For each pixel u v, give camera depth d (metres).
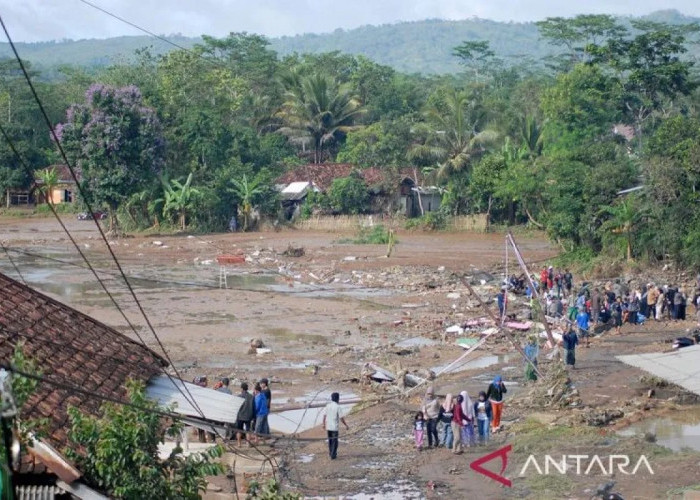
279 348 42.19
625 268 62.38
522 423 30.09
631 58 92.00
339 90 125.38
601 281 58.97
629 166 65.81
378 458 26.73
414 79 183.38
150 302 54.41
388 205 104.44
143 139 90.19
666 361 30.42
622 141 95.75
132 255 78.06
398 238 92.00
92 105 89.81
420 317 50.06
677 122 63.28
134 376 21.17
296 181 105.12
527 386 35.06
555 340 42.41
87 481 14.91
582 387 34.88
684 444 27.58
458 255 76.56
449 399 27.73
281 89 132.75
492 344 43.00
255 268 70.25
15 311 20.75
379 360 39.66
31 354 18.75
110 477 14.77
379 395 33.94
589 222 65.25
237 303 54.53
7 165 121.12
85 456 15.19
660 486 23.66
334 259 74.12
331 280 64.06
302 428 29.86
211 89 113.69
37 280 62.50
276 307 53.41
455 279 62.44
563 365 34.69
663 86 90.88
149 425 15.30
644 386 34.88
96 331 22.78
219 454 16.11
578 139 91.88
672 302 49.38
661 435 28.72
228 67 144.75
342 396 33.91
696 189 61.44
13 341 18.89
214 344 42.84
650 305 49.50
